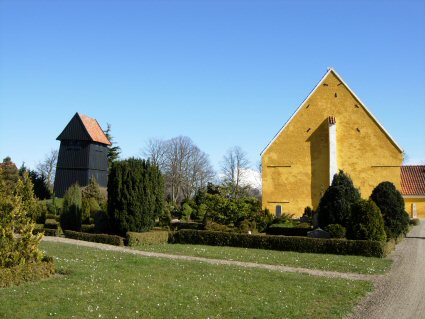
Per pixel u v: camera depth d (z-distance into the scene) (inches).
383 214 1089.4
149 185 1094.4
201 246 1011.3
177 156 3240.7
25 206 643.5
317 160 1550.2
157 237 1061.8
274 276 637.9
